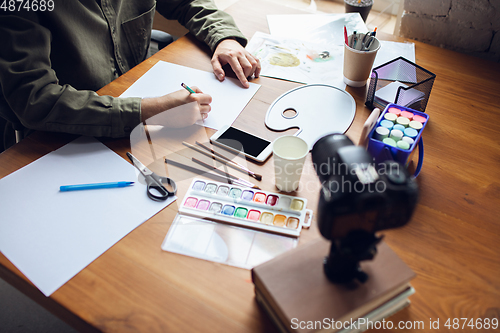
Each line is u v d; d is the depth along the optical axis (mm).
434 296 527
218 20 1079
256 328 498
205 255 579
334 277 473
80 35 946
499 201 656
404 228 612
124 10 1081
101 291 535
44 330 1172
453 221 624
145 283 545
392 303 494
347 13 1197
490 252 579
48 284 541
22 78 768
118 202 657
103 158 747
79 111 766
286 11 1225
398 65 871
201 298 529
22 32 771
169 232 611
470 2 1033
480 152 750
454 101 874
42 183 691
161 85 932
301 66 995
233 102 880
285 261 499
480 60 1000
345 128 791
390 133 668
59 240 598
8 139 1067
